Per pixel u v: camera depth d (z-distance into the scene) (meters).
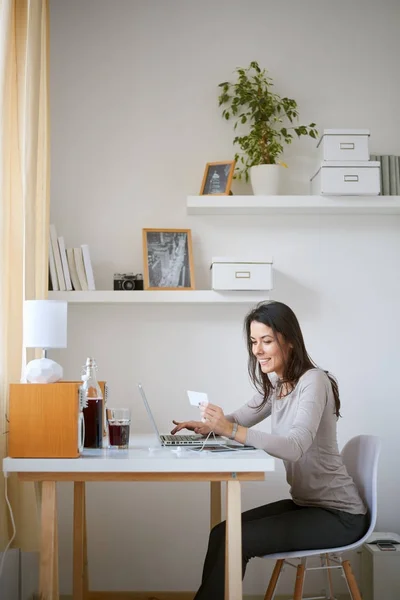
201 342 3.56
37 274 2.97
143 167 3.60
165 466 2.11
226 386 3.55
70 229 3.58
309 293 3.58
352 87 3.64
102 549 3.48
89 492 3.49
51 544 2.13
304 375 2.48
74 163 3.59
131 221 3.58
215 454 2.23
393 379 3.57
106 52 3.62
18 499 2.66
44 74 3.03
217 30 3.65
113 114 3.61
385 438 3.55
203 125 3.62
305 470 2.46
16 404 2.15
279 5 3.65
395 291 3.59
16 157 2.75
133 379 3.54
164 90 3.62
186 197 3.59
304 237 3.60
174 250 3.50
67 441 2.13
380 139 3.63
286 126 3.63
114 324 3.55
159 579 3.48
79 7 3.63
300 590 2.49
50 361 2.27
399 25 3.66
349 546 2.38
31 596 2.82
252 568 3.45
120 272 3.56
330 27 3.65
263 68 3.64
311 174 3.61
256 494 3.50
